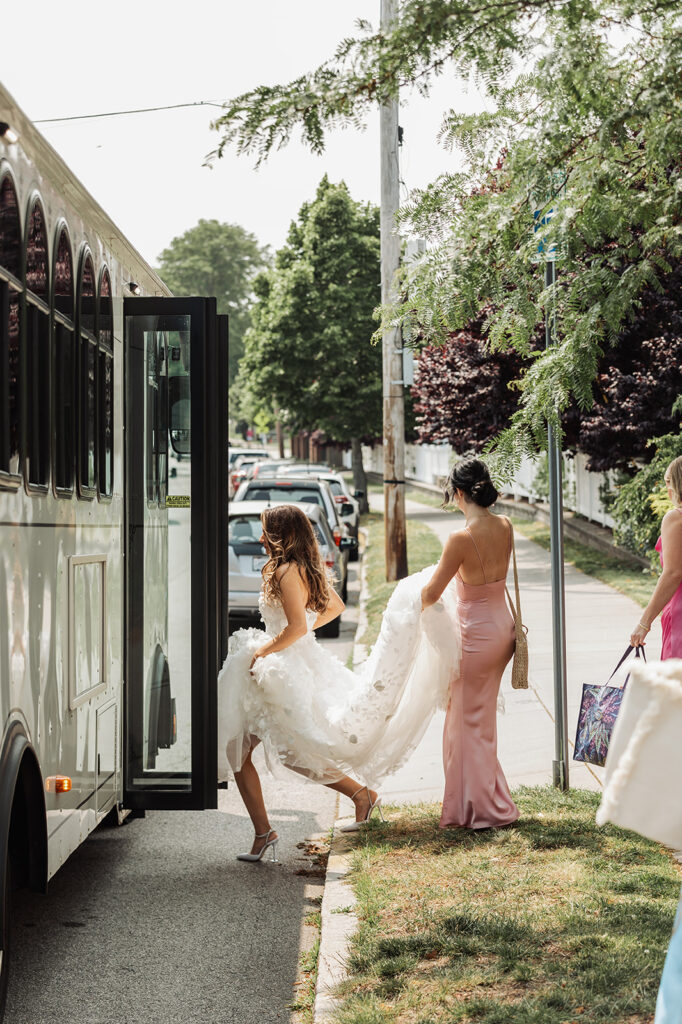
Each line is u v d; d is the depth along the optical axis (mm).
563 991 4184
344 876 5840
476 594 6328
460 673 6344
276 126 4285
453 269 4895
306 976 5055
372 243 40250
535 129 4637
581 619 13625
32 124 4461
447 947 4711
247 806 6703
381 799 7402
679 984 2912
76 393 5309
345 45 4277
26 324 4434
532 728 8891
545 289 4914
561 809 6668
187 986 4957
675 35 4422
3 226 4102
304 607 6469
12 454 4223
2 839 4062
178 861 6750
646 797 2672
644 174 4812
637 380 15977
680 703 2645
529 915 4996
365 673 6449
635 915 4926
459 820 6398
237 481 35500
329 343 39562
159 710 6438
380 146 17375
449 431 21625
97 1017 4648
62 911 5891
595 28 4461
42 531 4680
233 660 6539
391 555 18734
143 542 6453
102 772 5848
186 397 6473
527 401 4973
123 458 6391
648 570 16781
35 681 4547
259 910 5906
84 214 5500
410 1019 4094
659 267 4941
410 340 5180
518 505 29281
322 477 26484
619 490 18094
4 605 4117
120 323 6391
